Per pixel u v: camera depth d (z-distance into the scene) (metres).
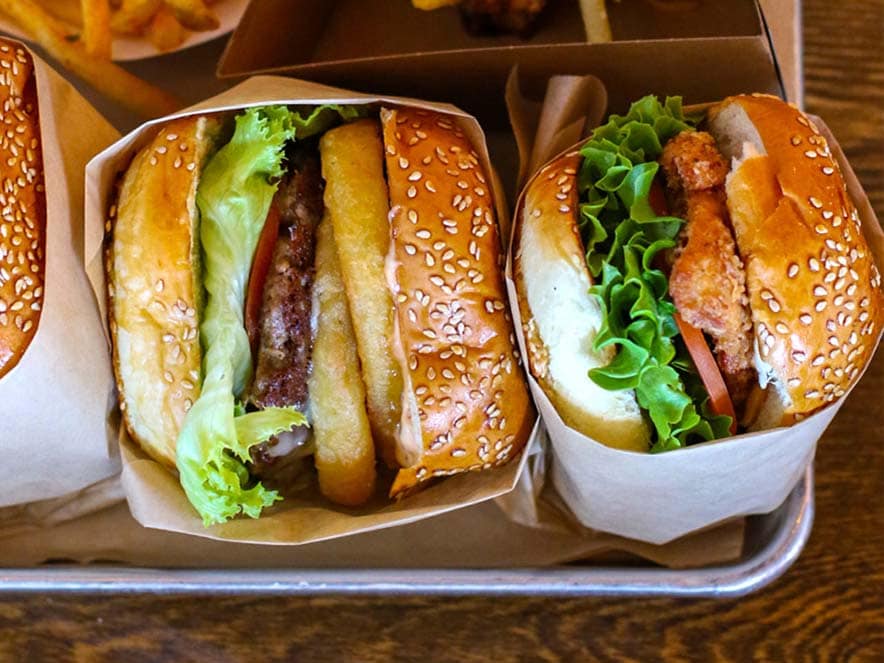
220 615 0.33
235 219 0.30
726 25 0.37
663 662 0.32
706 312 0.27
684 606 0.32
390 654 0.32
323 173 0.30
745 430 0.29
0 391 0.29
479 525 0.33
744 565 0.31
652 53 0.32
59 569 0.32
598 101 0.33
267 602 0.33
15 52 0.31
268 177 0.30
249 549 0.33
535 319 0.29
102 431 0.32
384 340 0.30
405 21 0.38
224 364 0.29
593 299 0.28
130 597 0.33
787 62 0.35
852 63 0.37
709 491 0.30
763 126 0.29
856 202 0.30
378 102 0.30
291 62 0.37
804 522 0.31
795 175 0.28
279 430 0.29
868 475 0.33
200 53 0.37
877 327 0.29
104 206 0.31
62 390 0.30
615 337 0.27
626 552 0.33
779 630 0.32
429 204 0.29
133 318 0.29
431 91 0.34
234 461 0.30
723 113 0.30
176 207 0.29
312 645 0.32
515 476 0.31
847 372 0.28
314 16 0.37
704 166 0.28
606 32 0.35
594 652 0.32
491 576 0.31
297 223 0.30
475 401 0.29
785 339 0.27
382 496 0.32
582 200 0.30
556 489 0.34
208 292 0.30
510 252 0.30
